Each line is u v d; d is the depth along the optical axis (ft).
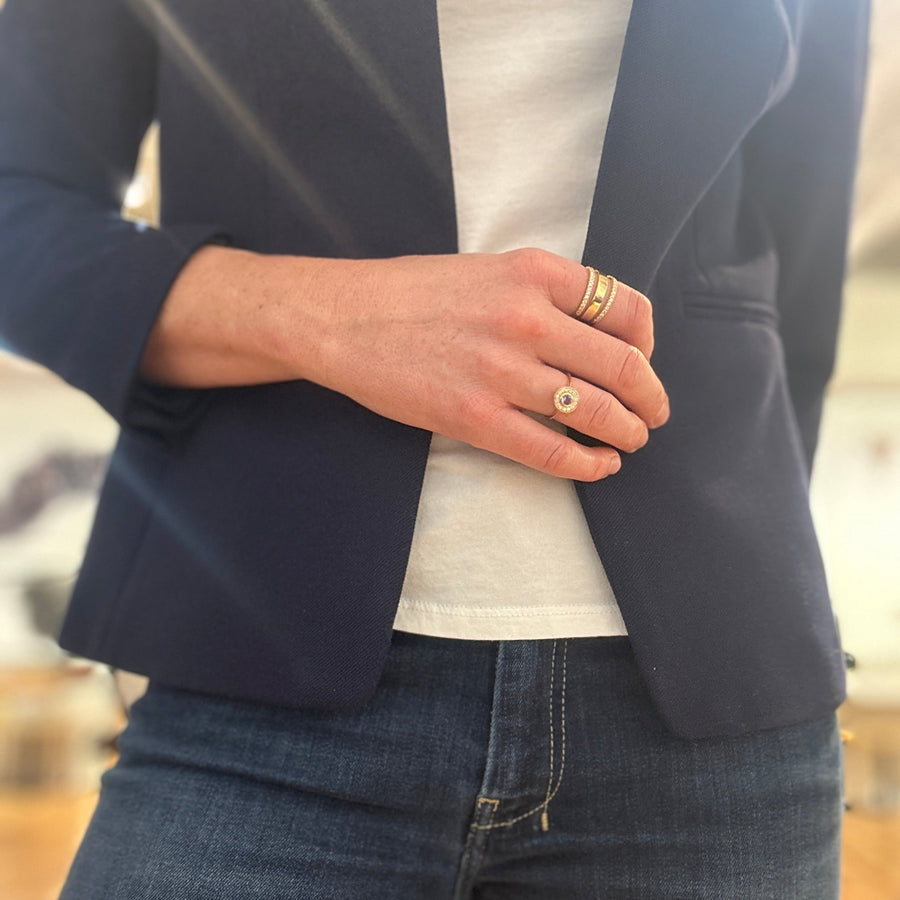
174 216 1.49
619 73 1.25
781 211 1.70
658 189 1.24
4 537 10.87
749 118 1.30
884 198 6.23
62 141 1.52
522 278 1.16
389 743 1.28
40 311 1.36
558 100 1.36
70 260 1.38
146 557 1.38
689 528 1.27
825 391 1.90
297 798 1.28
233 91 1.41
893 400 10.44
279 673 1.23
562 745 1.30
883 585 6.70
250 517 1.30
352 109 1.32
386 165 1.31
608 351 1.16
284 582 1.25
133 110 1.61
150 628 1.33
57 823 5.44
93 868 1.26
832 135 1.62
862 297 9.76
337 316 1.22
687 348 1.37
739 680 1.25
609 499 1.24
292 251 1.38
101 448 10.84
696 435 1.33
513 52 1.36
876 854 4.65
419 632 1.28
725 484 1.33
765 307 1.50
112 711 2.28
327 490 1.26
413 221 1.31
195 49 1.44
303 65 1.34
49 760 6.01
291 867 1.24
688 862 1.31
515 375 1.15
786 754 1.34
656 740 1.30
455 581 1.27
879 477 10.18
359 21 1.30
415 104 1.28
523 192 1.34
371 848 1.29
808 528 1.42
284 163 1.38
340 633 1.22
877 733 4.90
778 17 1.30
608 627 1.27
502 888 1.45
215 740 1.31
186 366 1.35
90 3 1.53
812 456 1.88
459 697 1.29
